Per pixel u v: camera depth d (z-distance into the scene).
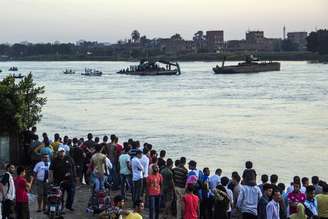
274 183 22.88
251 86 190.62
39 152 28.77
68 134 76.69
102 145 26.97
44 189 24.22
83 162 29.52
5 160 31.61
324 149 66.31
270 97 146.88
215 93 163.00
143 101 138.00
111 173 28.34
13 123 31.70
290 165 56.12
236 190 22.28
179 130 83.81
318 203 20.53
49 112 107.81
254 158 60.09
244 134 79.50
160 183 23.50
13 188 21.08
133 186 25.00
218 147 67.81
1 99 31.58
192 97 150.12
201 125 90.31
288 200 21.34
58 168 24.28
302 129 84.94
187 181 22.81
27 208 21.39
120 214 18.55
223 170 53.03
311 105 123.50
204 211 22.95
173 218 24.42
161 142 71.75
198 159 59.34
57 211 23.12
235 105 126.69
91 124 89.69
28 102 33.34
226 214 21.30
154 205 23.31
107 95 156.25
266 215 19.95
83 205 25.70
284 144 70.31
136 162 24.94
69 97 148.75
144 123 92.50
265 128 86.44
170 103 132.88
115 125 89.06
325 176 50.78
